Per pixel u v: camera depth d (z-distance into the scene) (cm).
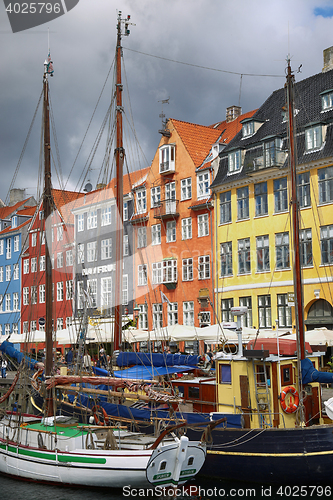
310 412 1595
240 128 4241
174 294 4191
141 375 1891
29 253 5431
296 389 1575
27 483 1592
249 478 1460
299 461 1398
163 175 4412
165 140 4466
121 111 2430
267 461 1430
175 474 1394
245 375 1538
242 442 1464
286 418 1535
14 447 1645
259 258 3584
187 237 4162
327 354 3044
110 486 1445
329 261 3156
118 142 2416
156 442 1416
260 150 3625
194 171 4162
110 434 1517
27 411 2164
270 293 3469
